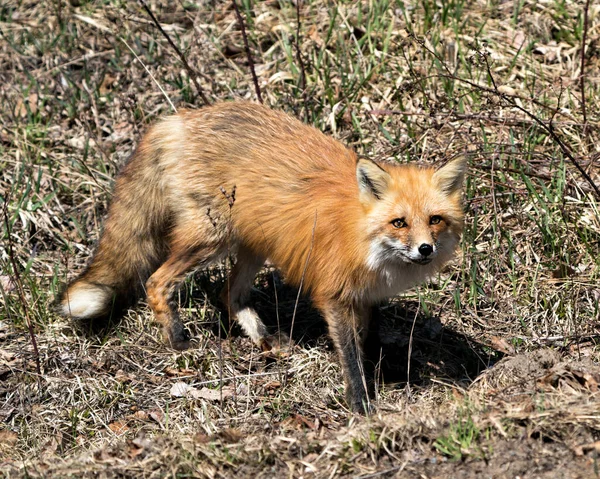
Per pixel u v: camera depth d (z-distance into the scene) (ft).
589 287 37.32
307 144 33.94
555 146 42.42
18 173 45.11
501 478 24.54
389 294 32.99
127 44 48.01
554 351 32.86
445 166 30.78
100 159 45.60
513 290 37.93
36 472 27.58
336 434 27.73
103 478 26.73
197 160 34.65
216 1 55.11
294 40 50.14
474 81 46.52
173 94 48.96
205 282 40.16
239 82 49.32
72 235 42.96
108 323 37.83
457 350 36.47
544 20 50.85
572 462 24.72
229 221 34.65
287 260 33.91
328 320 32.76
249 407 32.96
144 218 36.83
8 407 33.91
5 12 56.90
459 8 50.16
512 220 40.42
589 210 39.70
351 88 46.52
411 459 25.85
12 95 50.44
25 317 37.27
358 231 31.07
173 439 28.68
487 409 28.04
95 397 33.99
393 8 51.98
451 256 32.09
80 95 49.78
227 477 26.43
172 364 35.78
